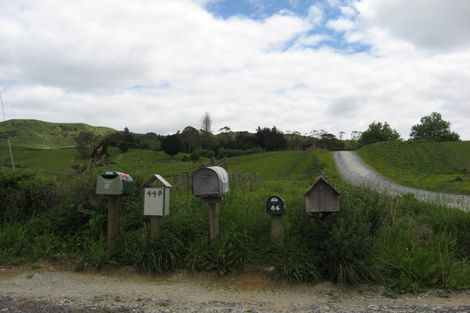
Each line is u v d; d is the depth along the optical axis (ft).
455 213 29.43
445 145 261.24
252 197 33.94
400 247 23.76
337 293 20.34
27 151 287.07
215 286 21.31
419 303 19.12
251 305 18.79
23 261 24.95
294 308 18.39
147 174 32.09
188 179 44.98
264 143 354.74
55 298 19.52
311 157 238.68
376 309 18.20
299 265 21.61
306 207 22.89
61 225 27.50
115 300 19.27
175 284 21.68
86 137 217.77
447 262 22.54
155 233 24.16
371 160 220.64
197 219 25.75
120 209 27.58
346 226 22.04
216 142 343.26
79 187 28.81
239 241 23.34
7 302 18.92
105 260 23.75
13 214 29.50
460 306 18.63
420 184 107.55
